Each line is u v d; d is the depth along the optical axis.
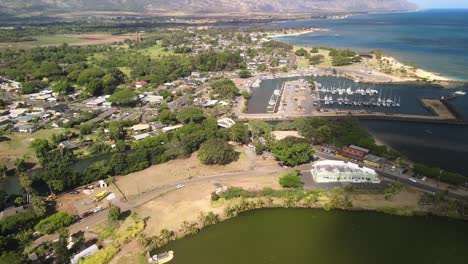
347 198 126.06
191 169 155.12
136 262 101.06
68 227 116.38
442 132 195.38
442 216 119.12
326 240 109.62
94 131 199.12
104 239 110.62
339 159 160.25
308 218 120.25
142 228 114.88
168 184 143.25
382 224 116.38
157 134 191.62
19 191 140.50
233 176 148.00
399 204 124.88
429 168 142.12
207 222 117.44
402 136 190.38
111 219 118.12
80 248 105.75
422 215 119.50
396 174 144.88
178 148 165.38
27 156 170.88
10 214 119.31
